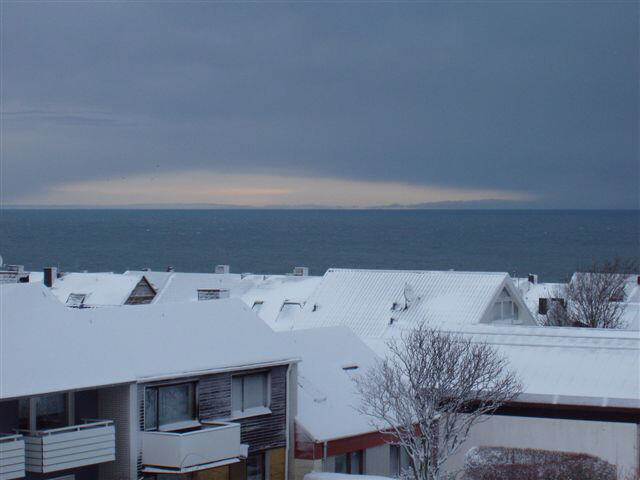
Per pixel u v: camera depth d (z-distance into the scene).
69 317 29.33
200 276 80.75
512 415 36.38
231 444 29.78
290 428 33.25
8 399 25.12
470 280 58.16
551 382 37.00
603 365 37.66
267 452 32.53
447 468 36.50
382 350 42.00
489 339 40.75
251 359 32.06
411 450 31.64
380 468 34.97
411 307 57.69
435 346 35.34
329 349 38.62
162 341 30.72
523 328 41.50
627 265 125.00
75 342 28.45
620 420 35.22
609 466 34.69
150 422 29.30
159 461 28.34
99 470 28.53
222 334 32.69
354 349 39.56
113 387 28.33
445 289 58.12
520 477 35.06
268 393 32.75
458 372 33.00
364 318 58.03
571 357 38.53
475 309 55.88
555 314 65.88
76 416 28.09
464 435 33.00
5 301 28.16
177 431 29.81
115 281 78.69
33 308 28.64
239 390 32.06
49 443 25.94
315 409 34.16
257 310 72.25
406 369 34.69
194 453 28.48
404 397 32.56
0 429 26.22
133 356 29.27
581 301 66.62
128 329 30.45
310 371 36.38
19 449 25.16
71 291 78.62
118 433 28.30
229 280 79.62
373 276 61.41
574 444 35.25
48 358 27.22
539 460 35.41
